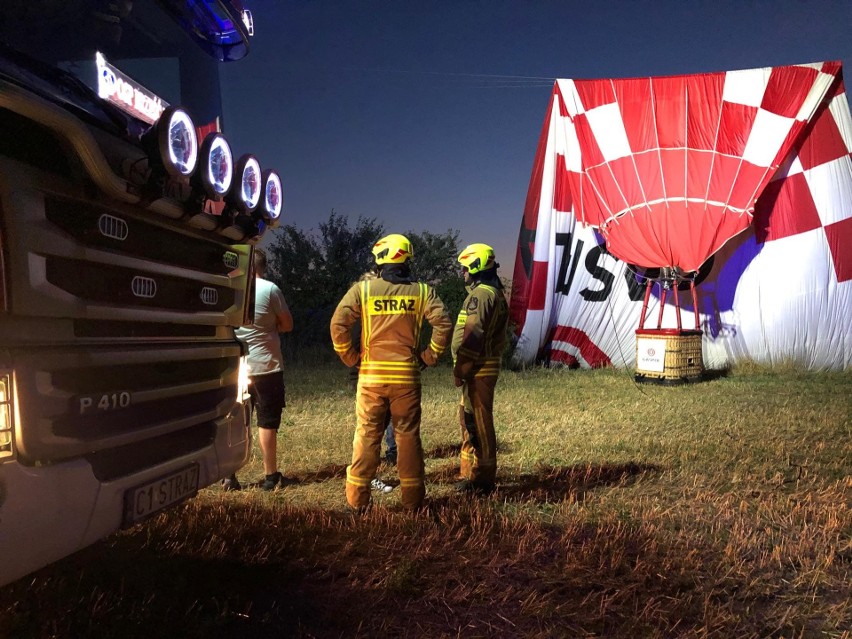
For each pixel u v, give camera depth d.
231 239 3.82
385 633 3.11
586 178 13.96
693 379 12.73
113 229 2.82
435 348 4.71
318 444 7.21
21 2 2.72
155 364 3.12
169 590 3.44
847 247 13.43
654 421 8.59
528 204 14.98
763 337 14.00
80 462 2.57
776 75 13.42
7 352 2.31
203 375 3.57
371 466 4.70
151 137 2.97
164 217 3.17
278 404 5.52
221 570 3.71
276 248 21.28
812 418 8.71
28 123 2.42
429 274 22.45
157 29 3.70
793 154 13.63
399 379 4.64
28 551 2.33
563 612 3.36
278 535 4.20
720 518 4.76
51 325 2.50
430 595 3.51
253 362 5.41
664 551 4.12
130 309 2.91
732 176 13.14
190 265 3.47
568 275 14.78
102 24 3.19
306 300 20.28
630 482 5.76
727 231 12.85
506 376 13.73
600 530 4.38
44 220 2.46
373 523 4.46
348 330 4.70
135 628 3.02
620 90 13.92
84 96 2.93
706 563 3.97
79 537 2.56
